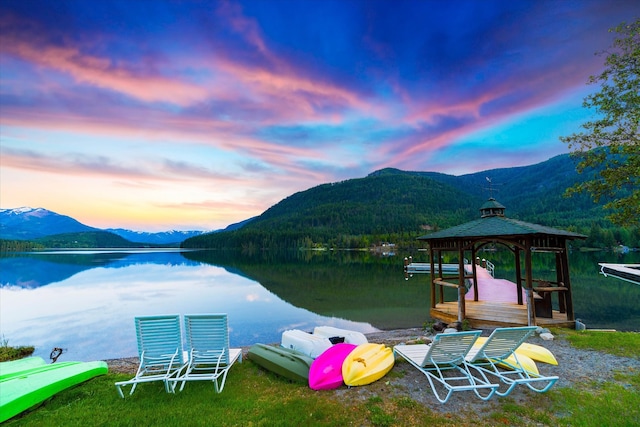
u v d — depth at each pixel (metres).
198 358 5.56
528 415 4.33
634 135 8.33
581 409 4.48
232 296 20.30
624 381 5.39
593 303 15.89
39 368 5.87
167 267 42.50
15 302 18.84
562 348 7.23
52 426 4.15
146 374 5.89
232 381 5.64
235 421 4.22
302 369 5.65
